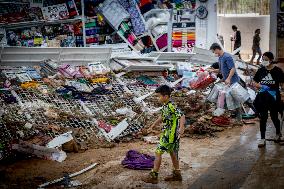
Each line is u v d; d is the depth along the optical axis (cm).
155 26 1633
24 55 1102
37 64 1130
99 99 1022
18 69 1082
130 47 1571
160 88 631
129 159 744
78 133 861
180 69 1286
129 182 650
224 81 1019
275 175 638
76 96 1005
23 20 1312
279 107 805
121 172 697
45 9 1366
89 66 1171
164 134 635
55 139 796
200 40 1714
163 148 631
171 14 1603
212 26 1711
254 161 714
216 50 1003
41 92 988
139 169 709
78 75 1113
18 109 902
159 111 1025
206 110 1052
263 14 2173
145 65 1214
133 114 980
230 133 925
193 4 1700
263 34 2195
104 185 640
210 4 1688
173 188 620
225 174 660
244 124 1001
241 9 2217
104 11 1509
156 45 1634
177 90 1172
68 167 727
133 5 1573
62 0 1416
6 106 905
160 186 629
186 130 930
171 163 733
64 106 960
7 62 1082
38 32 1352
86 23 1479
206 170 686
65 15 1404
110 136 879
